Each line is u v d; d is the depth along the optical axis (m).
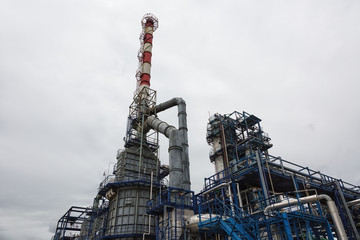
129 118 40.44
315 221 16.80
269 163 21.56
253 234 15.47
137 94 42.47
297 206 17.05
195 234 19.56
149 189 33.16
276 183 23.86
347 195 25.84
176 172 25.23
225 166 34.72
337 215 15.77
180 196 22.42
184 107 33.19
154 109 37.38
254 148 37.56
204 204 22.78
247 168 21.62
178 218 20.67
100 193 35.34
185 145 28.77
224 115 39.53
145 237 29.25
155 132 39.56
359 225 22.52
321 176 24.53
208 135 40.41
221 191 22.42
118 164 36.44
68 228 45.12
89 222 47.69
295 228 15.65
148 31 51.03
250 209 25.19
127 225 29.97
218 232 17.95
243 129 40.50
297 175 23.33
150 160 37.62
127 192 32.38
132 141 37.47
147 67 45.47
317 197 16.44
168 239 19.44
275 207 16.75
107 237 29.70
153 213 24.11
